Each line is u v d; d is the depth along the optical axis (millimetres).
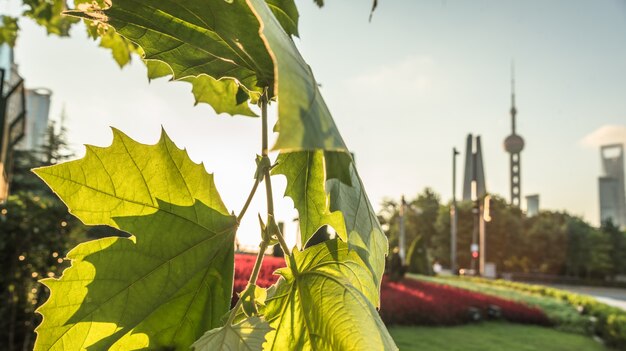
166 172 588
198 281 589
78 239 8805
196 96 945
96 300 554
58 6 2850
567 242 66750
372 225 561
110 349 562
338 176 467
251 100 767
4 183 8008
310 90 372
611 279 66312
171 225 586
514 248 66188
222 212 598
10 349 7008
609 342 15242
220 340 509
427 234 67312
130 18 646
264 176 579
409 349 10641
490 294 20969
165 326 580
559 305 20312
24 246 7809
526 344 13219
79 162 559
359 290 584
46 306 536
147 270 574
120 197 574
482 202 44281
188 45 667
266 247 561
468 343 12094
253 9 406
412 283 18375
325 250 593
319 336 552
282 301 579
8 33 3389
